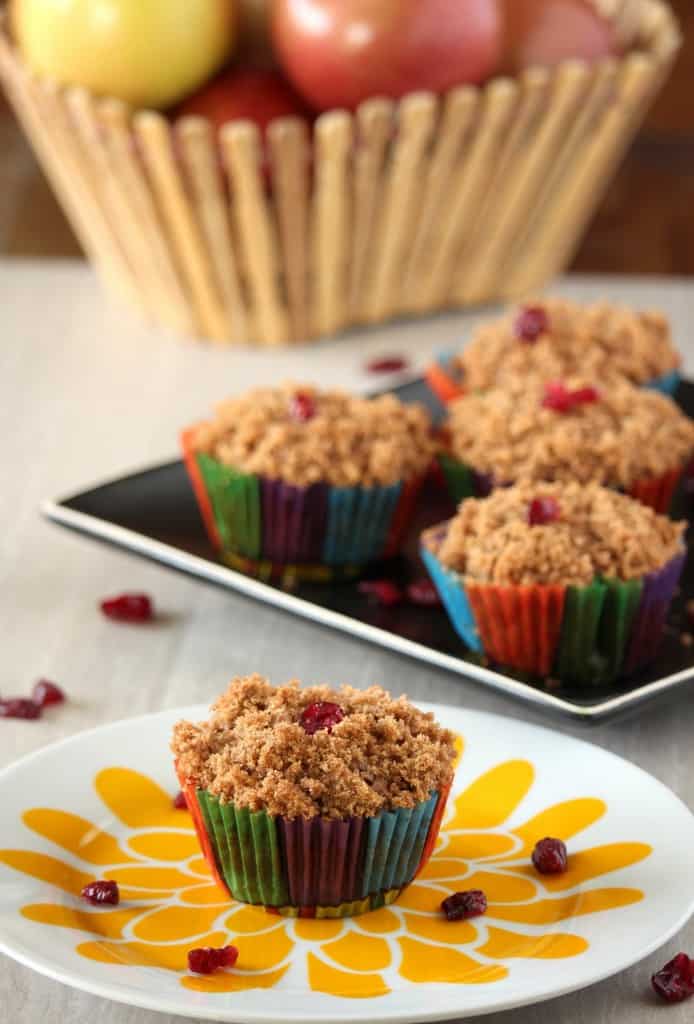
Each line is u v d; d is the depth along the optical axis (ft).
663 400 2.97
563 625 2.58
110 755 2.43
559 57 3.54
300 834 2.24
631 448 2.86
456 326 3.70
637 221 4.52
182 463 3.01
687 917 2.21
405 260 3.64
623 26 3.74
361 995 2.18
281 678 2.69
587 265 4.20
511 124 3.52
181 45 3.42
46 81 3.42
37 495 3.10
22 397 3.40
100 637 2.77
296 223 3.46
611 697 2.54
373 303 3.65
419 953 2.23
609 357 3.14
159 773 2.43
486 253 3.68
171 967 2.21
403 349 3.60
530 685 2.58
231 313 3.57
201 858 2.36
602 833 2.35
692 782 2.51
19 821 2.35
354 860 2.26
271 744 2.27
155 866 2.35
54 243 4.28
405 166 3.48
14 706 2.62
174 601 2.85
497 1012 2.21
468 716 2.48
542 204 3.66
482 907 2.28
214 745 2.30
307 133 3.45
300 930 2.27
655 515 2.66
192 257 3.49
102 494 2.93
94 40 3.40
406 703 2.34
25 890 2.28
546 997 2.13
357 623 2.67
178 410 3.37
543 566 2.57
